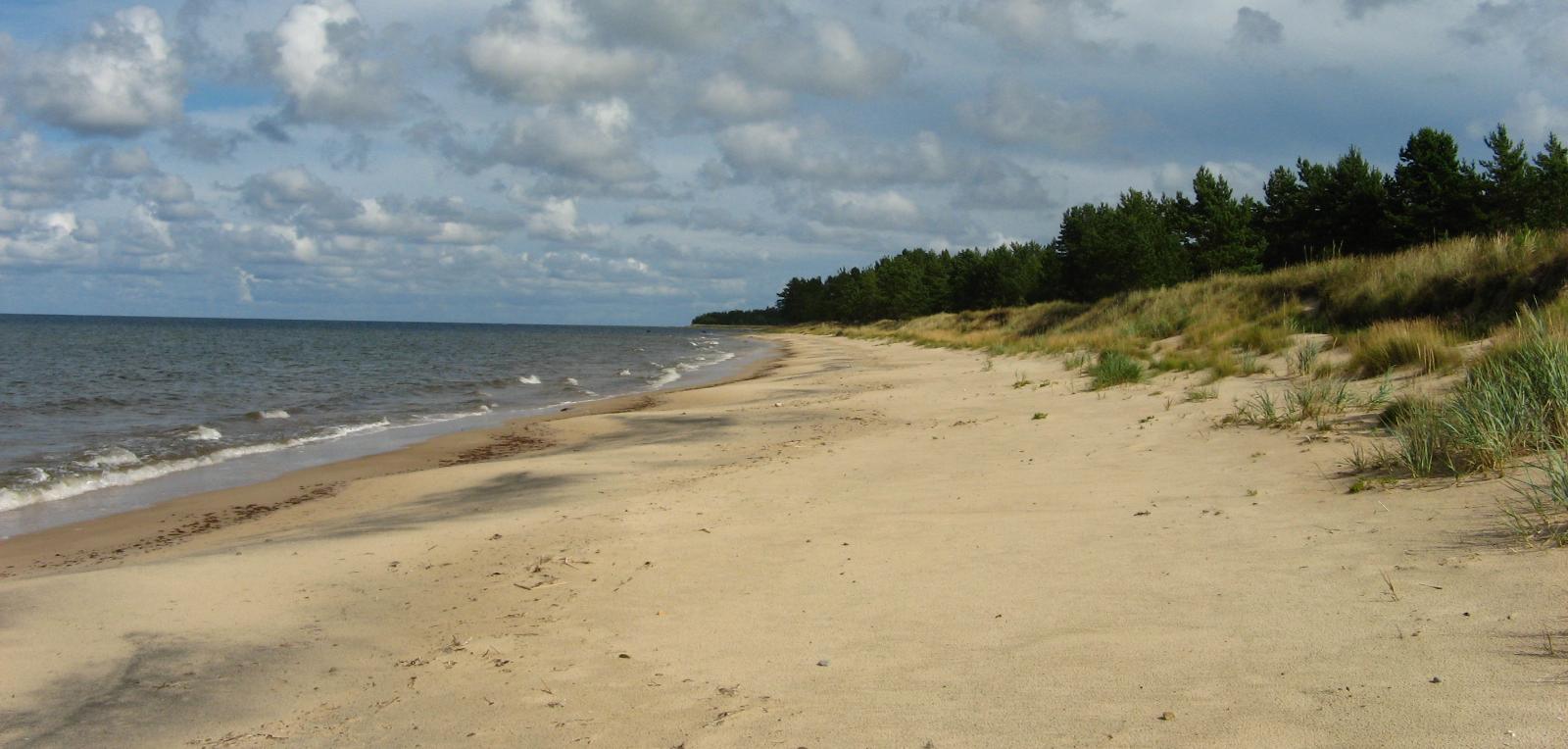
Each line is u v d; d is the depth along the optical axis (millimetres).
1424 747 2951
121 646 5316
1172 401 13016
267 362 49125
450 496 10758
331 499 11180
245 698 4523
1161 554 5680
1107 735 3291
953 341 47281
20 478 12820
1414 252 20812
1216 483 7562
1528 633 3711
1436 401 8820
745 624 5102
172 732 4148
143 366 43656
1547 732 2920
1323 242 45188
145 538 9508
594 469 11953
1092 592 5078
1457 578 4480
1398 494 6273
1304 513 6230
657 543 7215
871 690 3980
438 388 30906
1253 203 55938
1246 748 3092
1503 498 5684
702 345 85062
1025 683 3877
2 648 5312
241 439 17250
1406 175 41969
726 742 3566
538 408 23625
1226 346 19062
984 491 8305
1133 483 7957
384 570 6910
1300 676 3627
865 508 8039
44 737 4125
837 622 5004
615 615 5484
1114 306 35125
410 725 4051
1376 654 3750
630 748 3604
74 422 20547
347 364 48344
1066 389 16922
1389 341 12680
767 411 18188
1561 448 6418
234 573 6906
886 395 19766
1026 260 77188
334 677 4758
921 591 5426
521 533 7891
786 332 137000
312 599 6195
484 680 4555
